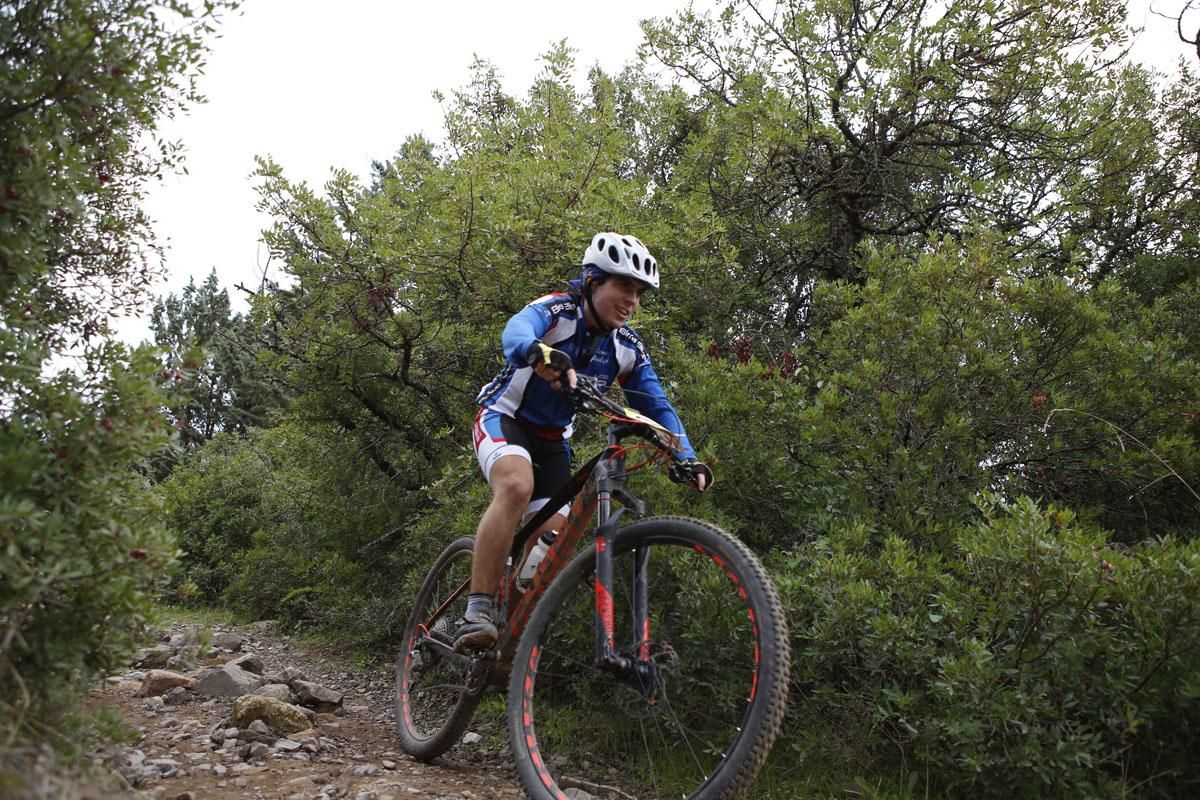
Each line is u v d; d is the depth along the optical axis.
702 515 3.77
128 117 2.44
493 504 3.06
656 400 3.12
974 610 3.06
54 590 1.99
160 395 2.15
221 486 9.15
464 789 3.02
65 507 2.04
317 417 6.36
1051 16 6.16
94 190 2.32
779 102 6.06
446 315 5.65
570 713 3.65
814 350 5.38
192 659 2.36
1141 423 4.19
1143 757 2.82
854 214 6.54
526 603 3.08
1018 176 6.45
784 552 3.75
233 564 8.18
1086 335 4.18
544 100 6.29
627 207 5.13
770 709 2.20
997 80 6.32
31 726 1.85
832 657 3.22
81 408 2.04
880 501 3.95
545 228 5.08
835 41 6.61
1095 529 3.76
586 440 4.68
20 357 2.04
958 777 2.89
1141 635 2.80
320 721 3.93
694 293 5.38
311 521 6.93
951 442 3.96
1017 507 3.03
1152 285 6.06
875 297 4.42
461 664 3.46
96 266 2.68
